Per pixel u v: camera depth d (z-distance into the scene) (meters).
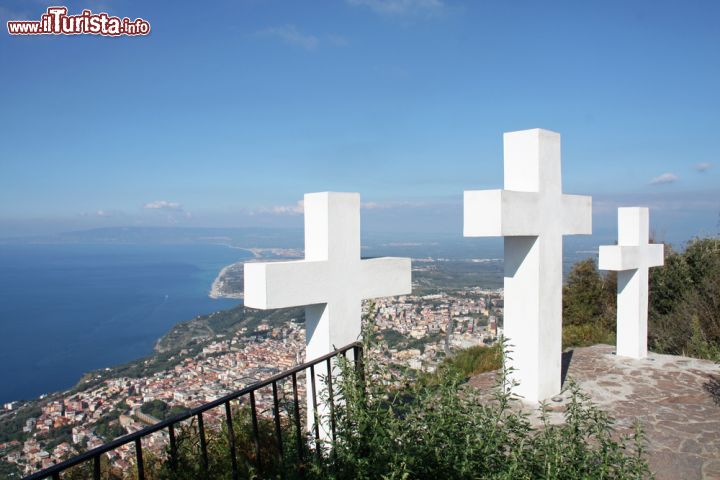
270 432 4.64
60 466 2.08
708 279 10.79
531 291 6.44
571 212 6.91
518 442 3.30
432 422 3.24
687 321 10.43
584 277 14.34
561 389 6.89
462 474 2.97
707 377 7.46
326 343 4.39
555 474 2.95
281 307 4.07
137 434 2.43
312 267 4.25
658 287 11.98
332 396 3.48
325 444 3.95
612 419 3.84
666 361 8.37
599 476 3.05
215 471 3.74
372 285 4.70
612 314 13.09
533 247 6.41
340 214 4.43
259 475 3.28
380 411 3.26
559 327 6.75
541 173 6.42
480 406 3.54
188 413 2.76
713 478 4.50
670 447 5.13
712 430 5.54
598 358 8.60
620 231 8.65
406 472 2.70
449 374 3.72
